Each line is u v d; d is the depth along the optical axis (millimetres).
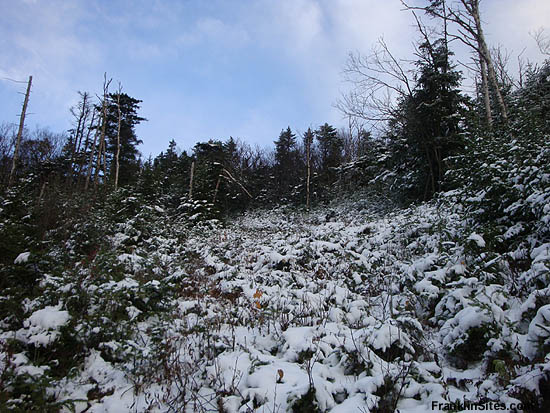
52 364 3525
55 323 3797
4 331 4008
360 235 9727
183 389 3301
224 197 28344
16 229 6719
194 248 10047
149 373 3580
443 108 13312
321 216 18891
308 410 2721
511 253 4809
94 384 3500
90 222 9531
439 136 13258
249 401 3012
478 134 7430
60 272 5238
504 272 4715
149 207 12047
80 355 3857
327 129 40625
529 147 6102
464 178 7086
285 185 37469
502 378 2914
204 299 5996
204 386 3443
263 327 4801
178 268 7262
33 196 11797
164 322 4859
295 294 5691
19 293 4707
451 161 8938
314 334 4176
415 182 14703
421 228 8000
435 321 4406
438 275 4848
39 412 2945
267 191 35344
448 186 12688
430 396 2924
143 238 10766
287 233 12141
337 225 12797
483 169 5961
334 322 4617
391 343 3590
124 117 29359
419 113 14086
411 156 15289
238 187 30516
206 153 28531
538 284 3939
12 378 3084
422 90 14359
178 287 6102
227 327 4883
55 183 13195
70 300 4363
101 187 15055
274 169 41344
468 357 3516
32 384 3027
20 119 20875
